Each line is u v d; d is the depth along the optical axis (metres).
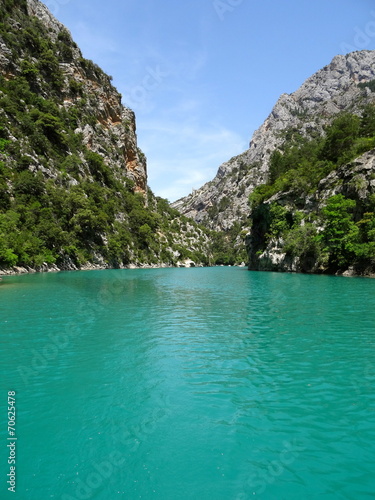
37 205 66.56
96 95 132.25
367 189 51.00
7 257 50.12
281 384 9.51
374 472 5.87
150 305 23.53
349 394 8.84
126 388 9.35
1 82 86.12
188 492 5.37
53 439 6.88
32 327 16.30
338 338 14.16
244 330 15.81
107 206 95.69
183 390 9.20
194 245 164.88
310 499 5.24
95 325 16.91
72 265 71.00
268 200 75.88
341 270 51.34
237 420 7.59
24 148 74.38
